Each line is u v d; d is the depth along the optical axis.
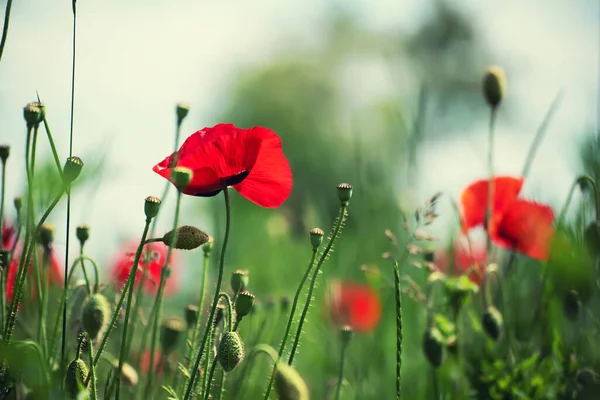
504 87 1.25
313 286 1.05
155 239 1.01
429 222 1.25
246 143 1.05
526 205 1.26
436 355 1.21
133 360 1.26
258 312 1.34
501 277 1.30
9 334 1.00
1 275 1.05
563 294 1.21
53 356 1.08
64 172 0.99
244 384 1.16
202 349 1.01
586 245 1.22
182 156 1.05
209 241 1.09
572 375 1.21
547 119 1.28
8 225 1.13
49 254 1.10
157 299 1.12
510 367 1.23
